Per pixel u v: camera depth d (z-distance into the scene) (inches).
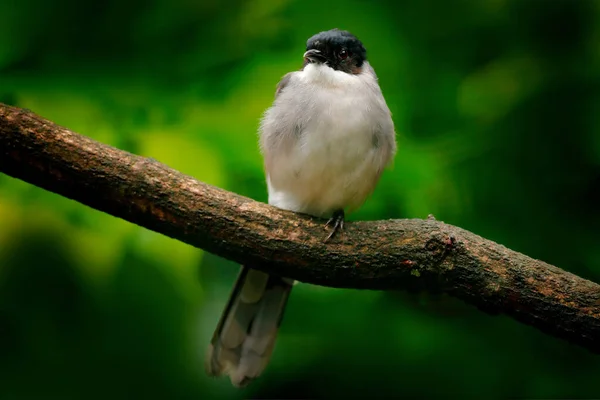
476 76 411.2
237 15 402.9
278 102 377.1
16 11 394.3
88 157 304.8
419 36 413.4
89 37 402.3
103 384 405.7
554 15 406.9
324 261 313.9
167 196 308.3
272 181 382.0
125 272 401.7
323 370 430.9
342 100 362.9
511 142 408.8
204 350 429.1
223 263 463.8
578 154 410.6
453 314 424.8
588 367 410.6
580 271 416.8
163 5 398.0
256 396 431.2
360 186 371.2
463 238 309.3
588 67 401.7
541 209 415.2
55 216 398.3
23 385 400.2
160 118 406.3
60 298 399.9
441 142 407.8
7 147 300.2
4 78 401.4
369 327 425.7
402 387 424.5
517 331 419.8
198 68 404.5
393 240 311.7
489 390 413.7
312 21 410.9
